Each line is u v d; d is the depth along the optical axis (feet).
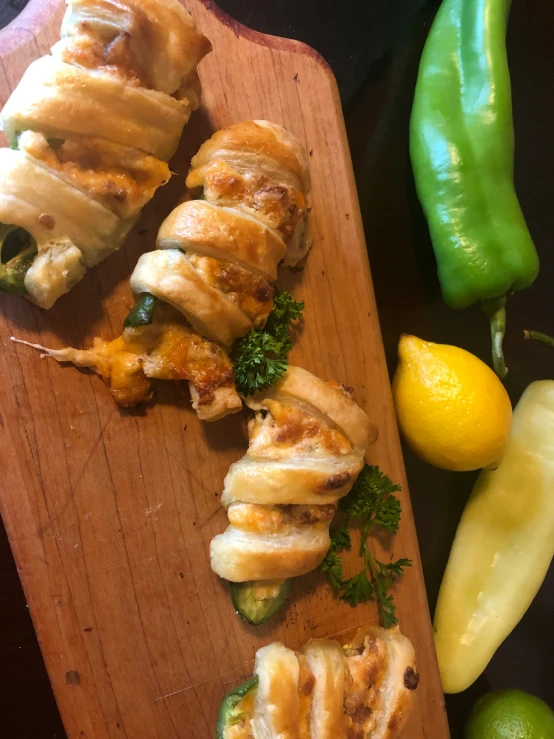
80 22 0.66
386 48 0.95
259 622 0.77
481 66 0.83
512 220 0.86
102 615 0.76
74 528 0.75
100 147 0.67
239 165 0.73
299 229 0.81
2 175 0.64
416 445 0.88
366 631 0.86
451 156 0.84
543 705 0.93
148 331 0.73
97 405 0.76
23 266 0.67
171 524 0.78
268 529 0.73
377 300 0.96
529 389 0.97
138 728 0.76
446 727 0.91
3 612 0.89
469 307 0.99
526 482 0.94
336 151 0.87
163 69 0.69
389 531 0.89
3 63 0.72
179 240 0.70
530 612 1.04
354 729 0.78
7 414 0.73
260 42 0.84
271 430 0.76
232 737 0.74
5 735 0.90
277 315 0.80
